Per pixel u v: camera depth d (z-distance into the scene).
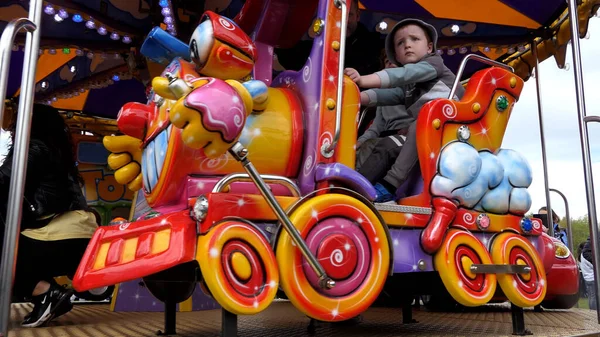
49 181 2.30
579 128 2.08
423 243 1.59
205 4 3.91
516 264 1.73
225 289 1.17
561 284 2.76
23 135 1.38
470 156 1.71
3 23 3.85
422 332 1.79
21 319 2.40
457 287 1.57
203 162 1.41
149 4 3.76
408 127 2.07
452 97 1.81
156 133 1.49
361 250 1.40
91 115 6.12
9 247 1.31
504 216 1.80
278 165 1.49
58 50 4.46
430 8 3.91
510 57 4.31
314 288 1.32
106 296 3.36
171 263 1.20
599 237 2.01
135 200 2.60
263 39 1.77
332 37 1.53
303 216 1.32
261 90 1.44
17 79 4.77
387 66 2.62
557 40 3.63
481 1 3.69
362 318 2.28
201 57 1.43
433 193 1.67
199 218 1.23
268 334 1.75
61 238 2.23
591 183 2.02
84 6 3.55
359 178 1.45
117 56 4.37
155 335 1.72
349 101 1.54
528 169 1.87
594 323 2.10
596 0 3.00
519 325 1.71
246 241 1.23
